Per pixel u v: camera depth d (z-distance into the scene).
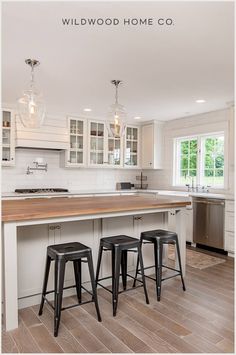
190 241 4.57
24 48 2.43
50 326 2.12
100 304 2.49
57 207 2.46
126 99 4.10
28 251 2.44
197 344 1.90
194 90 3.65
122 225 3.01
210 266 3.54
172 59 2.68
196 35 2.21
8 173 4.72
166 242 2.71
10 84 3.43
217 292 2.76
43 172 5.08
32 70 2.81
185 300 2.57
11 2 1.78
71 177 5.41
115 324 2.15
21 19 1.97
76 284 2.49
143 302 2.53
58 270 2.04
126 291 2.52
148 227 3.24
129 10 1.88
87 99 4.12
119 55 2.58
